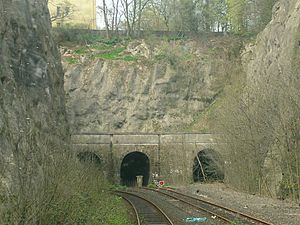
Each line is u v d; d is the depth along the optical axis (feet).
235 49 223.30
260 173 118.93
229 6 240.32
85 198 61.77
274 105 108.06
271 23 182.70
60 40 230.27
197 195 118.52
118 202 92.99
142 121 210.38
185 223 64.13
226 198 105.29
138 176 183.01
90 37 237.25
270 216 69.41
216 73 216.13
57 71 114.52
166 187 157.69
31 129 50.93
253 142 119.75
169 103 212.43
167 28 258.57
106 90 212.84
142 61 219.00
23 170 40.63
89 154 152.25
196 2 254.88
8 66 71.97
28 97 81.82
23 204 37.58
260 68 176.96
